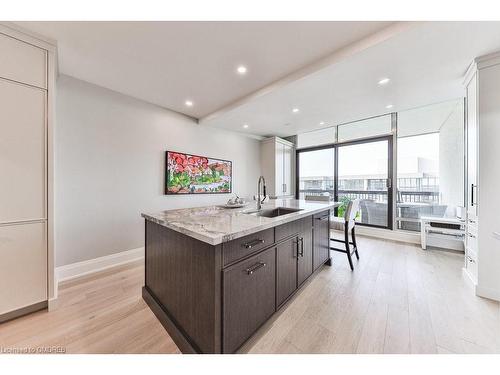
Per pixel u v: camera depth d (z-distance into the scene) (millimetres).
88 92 2525
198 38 1763
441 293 2000
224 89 2740
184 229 1258
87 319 1636
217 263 1109
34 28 1634
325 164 4930
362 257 3000
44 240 1741
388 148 3936
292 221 1854
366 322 1587
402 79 2342
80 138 2471
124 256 2840
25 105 1649
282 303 1683
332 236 4199
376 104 3111
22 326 1545
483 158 1933
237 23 1600
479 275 1954
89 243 2547
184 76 2396
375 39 1720
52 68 1760
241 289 1260
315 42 1833
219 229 1238
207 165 4047
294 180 5523
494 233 1790
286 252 1744
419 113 3607
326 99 2879
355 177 4414
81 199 2484
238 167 4742
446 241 3275
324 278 2328
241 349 1316
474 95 2047
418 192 3689
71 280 2316
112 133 2740
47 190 1752
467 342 1376
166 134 3381
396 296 1951
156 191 3234
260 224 1396
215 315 1107
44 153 1734
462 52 1851
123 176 2850
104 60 2076
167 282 1571
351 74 2211
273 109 3258
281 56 2037
